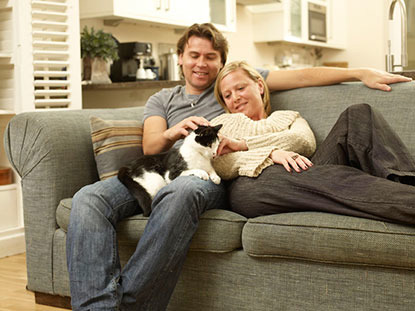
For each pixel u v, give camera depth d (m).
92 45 3.98
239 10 6.15
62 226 2.30
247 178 2.07
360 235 1.70
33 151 2.38
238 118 2.31
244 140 2.19
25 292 2.62
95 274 1.89
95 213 1.98
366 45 7.62
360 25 7.65
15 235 3.38
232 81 2.38
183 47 2.57
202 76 2.51
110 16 4.11
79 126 2.50
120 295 1.87
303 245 1.78
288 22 6.29
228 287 1.98
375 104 2.36
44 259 2.39
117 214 2.07
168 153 2.14
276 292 1.89
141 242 1.91
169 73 4.82
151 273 1.87
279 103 2.57
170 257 1.88
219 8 5.18
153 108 2.56
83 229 1.95
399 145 2.06
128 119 2.71
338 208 1.82
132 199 2.13
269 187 1.97
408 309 1.69
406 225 1.68
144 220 2.08
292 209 1.93
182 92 2.60
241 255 1.95
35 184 2.39
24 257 3.30
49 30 3.63
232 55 6.08
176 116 2.52
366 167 1.99
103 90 4.21
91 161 2.49
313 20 6.84
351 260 1.73
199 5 4.83
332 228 1.75
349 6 7.71
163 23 4.57
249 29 6.35
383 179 1.83
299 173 1.96
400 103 2.31
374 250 1.68
